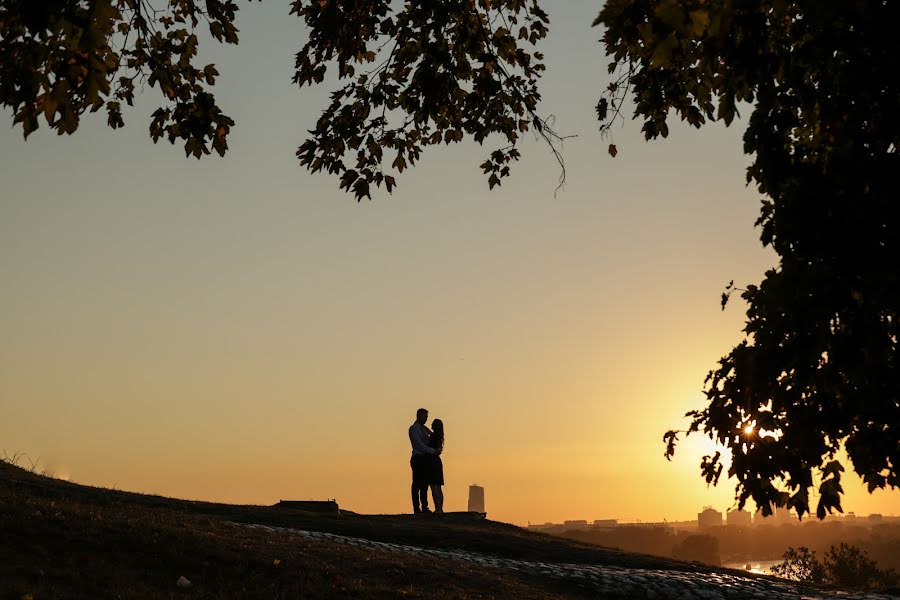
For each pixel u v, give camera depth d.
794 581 19.83
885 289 6.29
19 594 9.23
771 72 6.95
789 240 6.65
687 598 15.06
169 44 9.30
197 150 9.42
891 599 17.34
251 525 16.84
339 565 13.05
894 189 6.38
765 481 7.12
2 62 7.20
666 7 5.87
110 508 14.97
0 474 18.42
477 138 12.06
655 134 10.92
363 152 11.91
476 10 11.59
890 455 6.80
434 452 22.16
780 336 6.55
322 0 11.30
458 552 17.69
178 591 10.62
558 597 13.73
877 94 6.61
